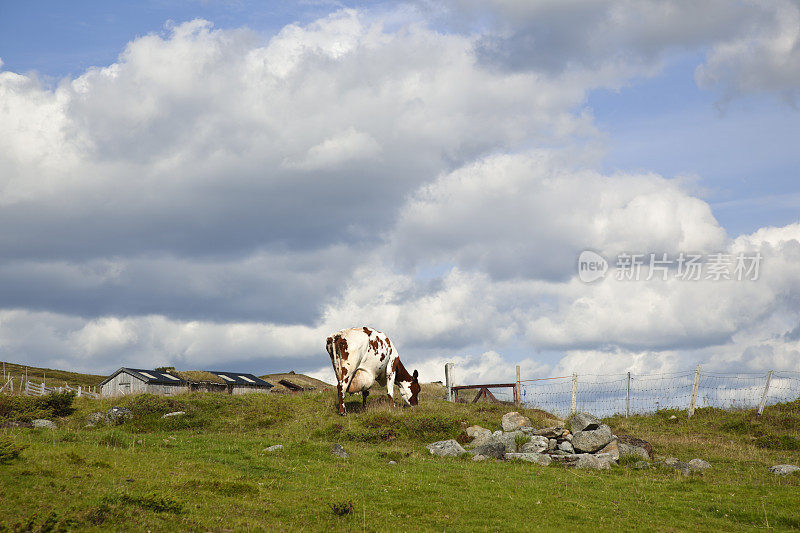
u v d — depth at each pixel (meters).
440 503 14.65
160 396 32.06
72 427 25.91
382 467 18.62
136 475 14.52
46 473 13.35
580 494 16.39
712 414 31.83
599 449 22.62
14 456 14.30
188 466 16.41
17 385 72.75
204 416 27.95
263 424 27.03
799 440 25.77
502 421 26.75
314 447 20.62
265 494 14.24
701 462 21.33
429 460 20.42
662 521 14.19
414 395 32.78
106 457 16.14
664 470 20.12
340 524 12.39
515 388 34.75
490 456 21.64
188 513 12.10
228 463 17.88
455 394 35.94
